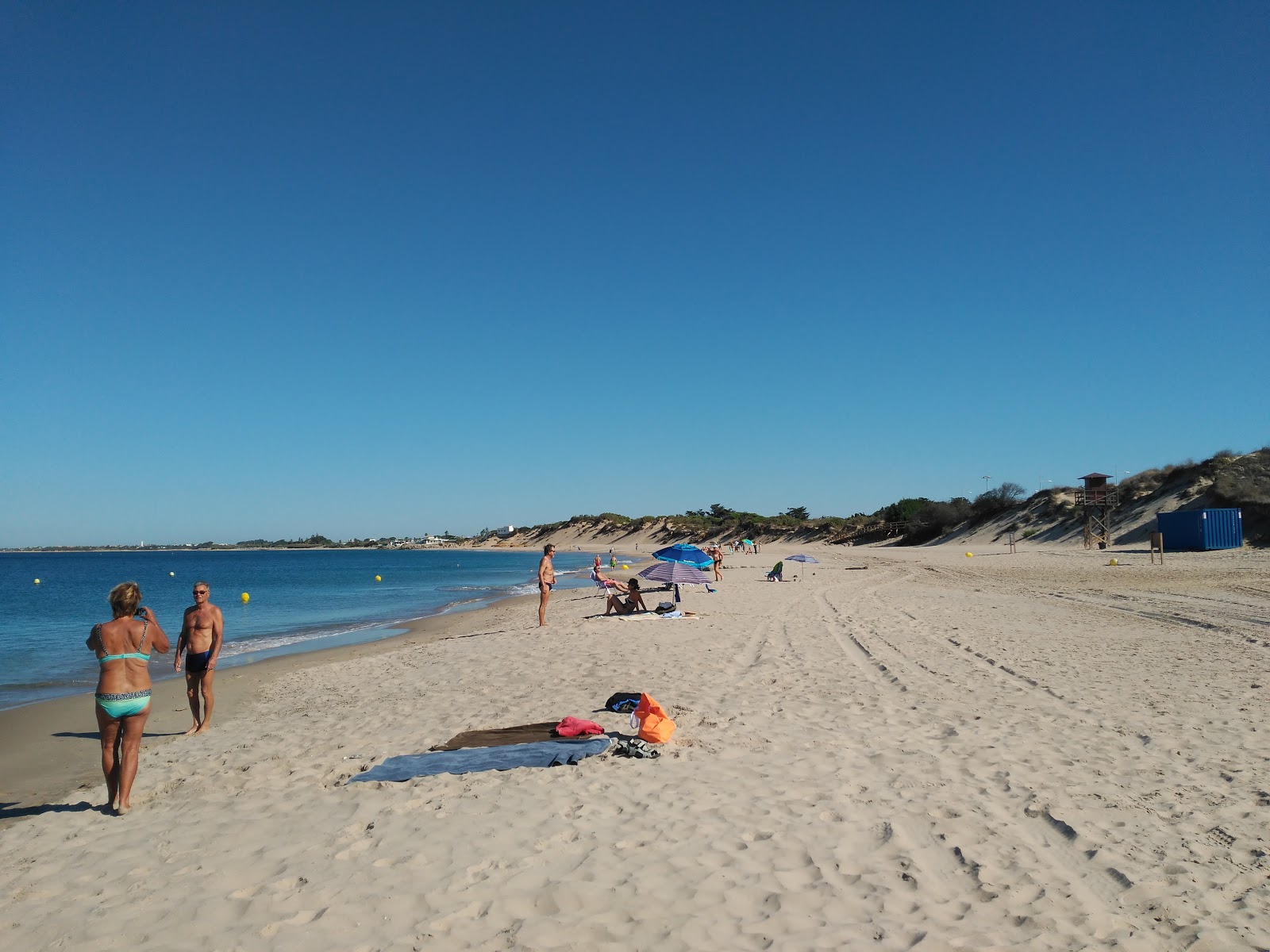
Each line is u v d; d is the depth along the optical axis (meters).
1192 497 49.72
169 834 5.50
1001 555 50.62
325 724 9.23
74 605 38.91
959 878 4.54
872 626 16.23
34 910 4.38
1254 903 4.19
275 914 4.20
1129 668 10.97
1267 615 16.58
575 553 137.50
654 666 11.80
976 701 9.03
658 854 4.86
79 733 10.51
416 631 22.31
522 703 9.59
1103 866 4.66
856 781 6.24
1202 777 6.18
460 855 4.86
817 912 4.15
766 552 78.81
